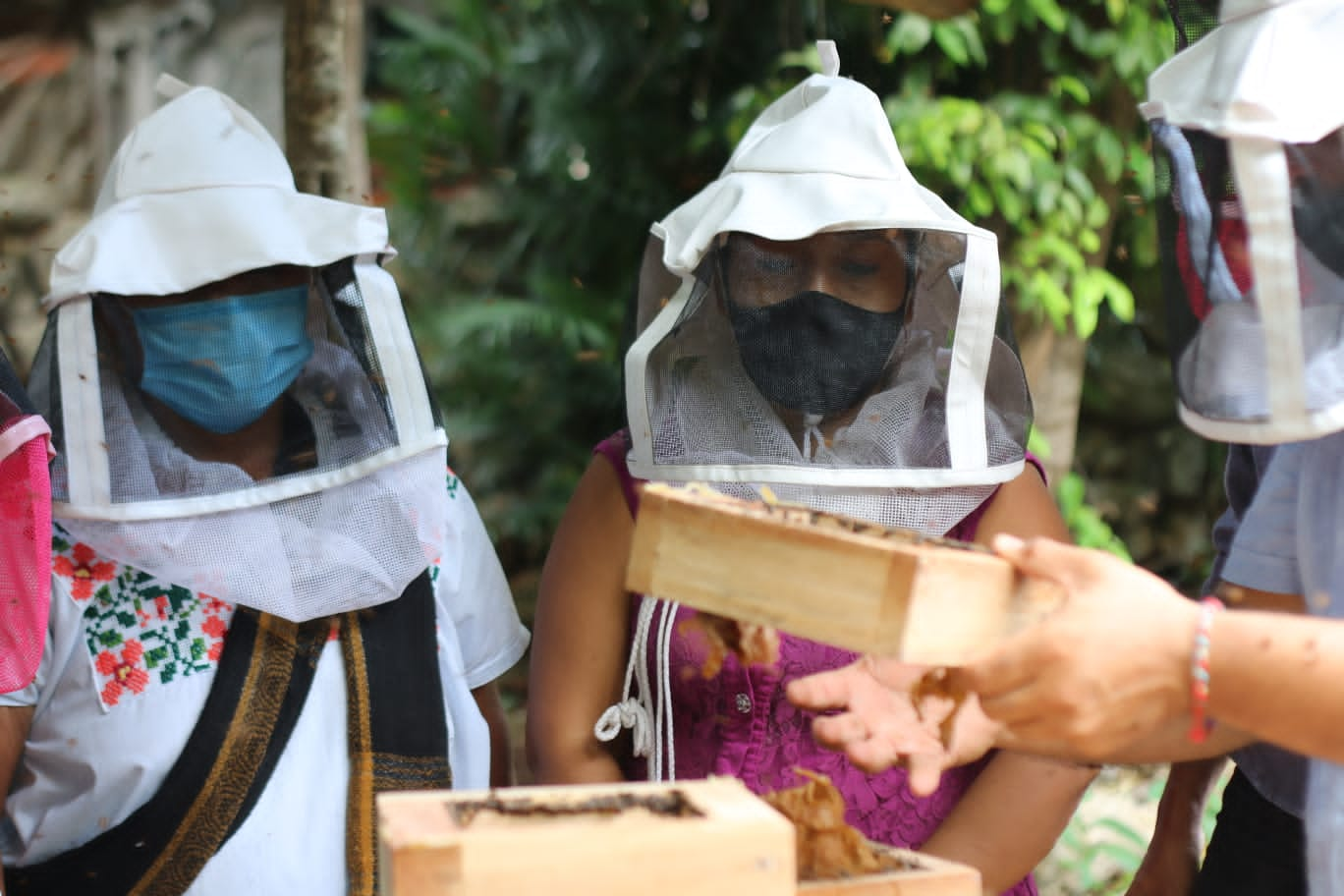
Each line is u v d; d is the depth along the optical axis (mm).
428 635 3012
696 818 1542
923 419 2785
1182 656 1759
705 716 2789
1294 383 1927
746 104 6262
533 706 2973
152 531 2734
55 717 2766
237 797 2762
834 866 1750
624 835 1472
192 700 2779
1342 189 1921
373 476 2900
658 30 7695
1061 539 2932
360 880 2830
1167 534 7723
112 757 2736
